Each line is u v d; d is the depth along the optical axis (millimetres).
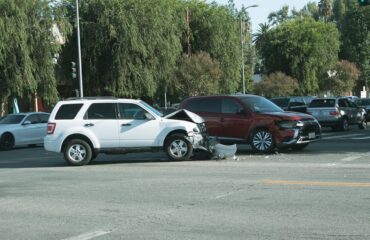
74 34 40531
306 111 28906
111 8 39812
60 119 16188
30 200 10102
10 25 32781
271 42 71375
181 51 46188
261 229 7309
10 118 24953
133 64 40500
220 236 7020
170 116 16391
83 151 16016
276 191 10141
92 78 41406
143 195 10211
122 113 16203
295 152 17625
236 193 10078
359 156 16047
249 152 17938
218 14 51250
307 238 6785
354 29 83375
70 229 7672
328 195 9570
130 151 16078
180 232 7297
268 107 18109
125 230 7516
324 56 70000
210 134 18031
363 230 7090
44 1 35406
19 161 18203
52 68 35938
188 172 13328
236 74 52281
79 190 11086
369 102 37250
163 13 41594
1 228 7867
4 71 33438
